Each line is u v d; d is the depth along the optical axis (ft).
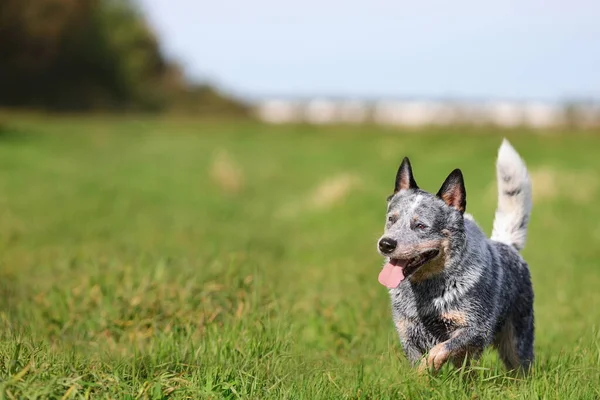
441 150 115.03
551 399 17.93
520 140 128.26
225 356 19.99
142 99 225.76
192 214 66.28
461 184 19.95
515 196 22.97
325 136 145.18
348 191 66.44
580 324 28.94
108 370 18.49
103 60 220.02
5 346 18.83
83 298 27.50
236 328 22.04
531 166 91.71
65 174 84.94
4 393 15.85
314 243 53.67
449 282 19.71
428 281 19.90
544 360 22.45
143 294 26.25
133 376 17.66
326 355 23.61
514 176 22.88
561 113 146.00
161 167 98.12
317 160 109.70
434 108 171.53
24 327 23.25
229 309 24.50
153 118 193.47
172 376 18.15
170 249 43.37
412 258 19.54
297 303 28.91
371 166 101.35
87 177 84.12
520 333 21.88
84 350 22.72
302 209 67.77
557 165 92.94
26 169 86.12
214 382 18.03
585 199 64.18
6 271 34.58
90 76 220.23
